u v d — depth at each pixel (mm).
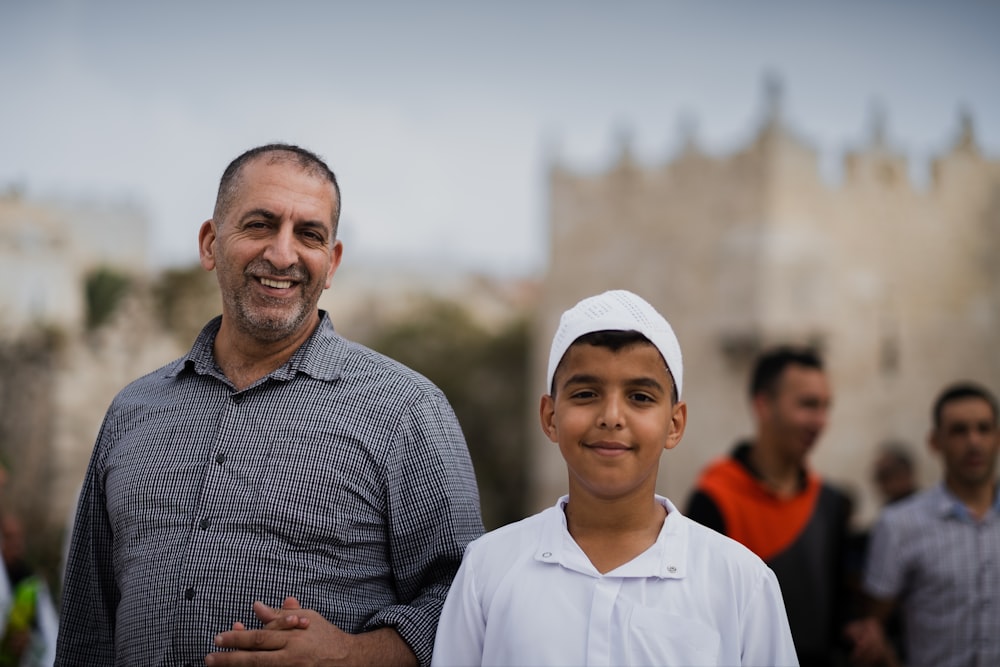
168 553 2719
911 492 9266
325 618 2645
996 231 27609
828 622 4574
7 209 15984
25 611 5043
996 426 4797
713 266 26312
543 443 32438
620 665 2266
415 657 2660
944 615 4727
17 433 14789
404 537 2811
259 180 2893
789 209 25125
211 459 2785
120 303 17203
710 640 2275
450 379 35812
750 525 4496
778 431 4602
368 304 38469
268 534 2691
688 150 27016
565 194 30375
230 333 2955
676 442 2570
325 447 2762
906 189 26562
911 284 26453
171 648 2658
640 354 2393
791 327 24938
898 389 26078
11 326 15266
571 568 2371
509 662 2334
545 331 31234
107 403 16266
